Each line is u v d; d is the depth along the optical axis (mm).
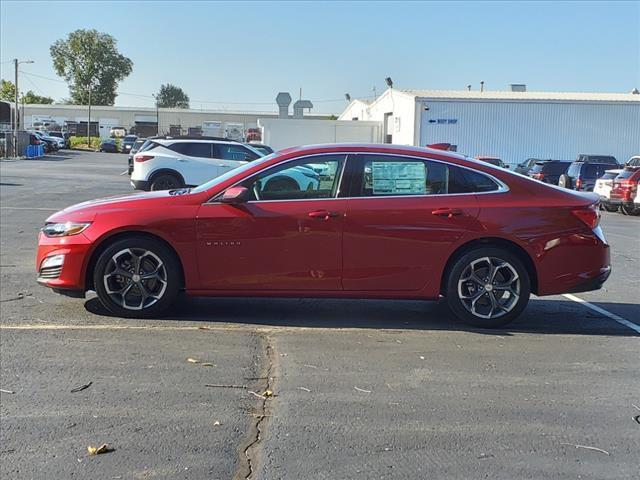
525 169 33250
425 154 5941
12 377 4551
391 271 5824
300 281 5824
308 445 3623
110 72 123812
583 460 3506
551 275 5879
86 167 37406
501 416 4059
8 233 11570
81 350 5137
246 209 5781
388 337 5676
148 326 5828
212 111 95500
